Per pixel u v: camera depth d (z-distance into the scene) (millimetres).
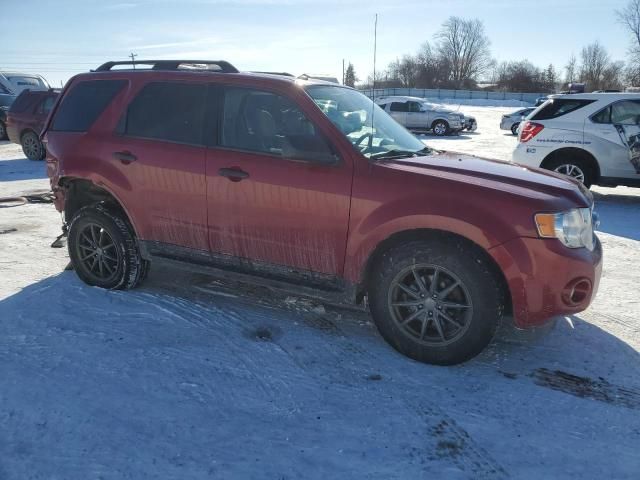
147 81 4270
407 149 3973
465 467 2477
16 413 2799
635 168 8430
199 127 3971
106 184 4297
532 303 3127
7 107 18781
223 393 3031
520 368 3395
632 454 2588
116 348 3518
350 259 3463
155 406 2889
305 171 3521
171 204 4047
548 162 9062
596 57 69188
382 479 2385
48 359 3361
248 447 2574
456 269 3188
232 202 3775
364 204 3355
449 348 3311
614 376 3316
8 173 11734
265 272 3848
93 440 2600
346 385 3145
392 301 3432
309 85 3873
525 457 2555
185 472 2395
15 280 4766
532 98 64562
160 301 4312
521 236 3074
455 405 2965
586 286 3225
